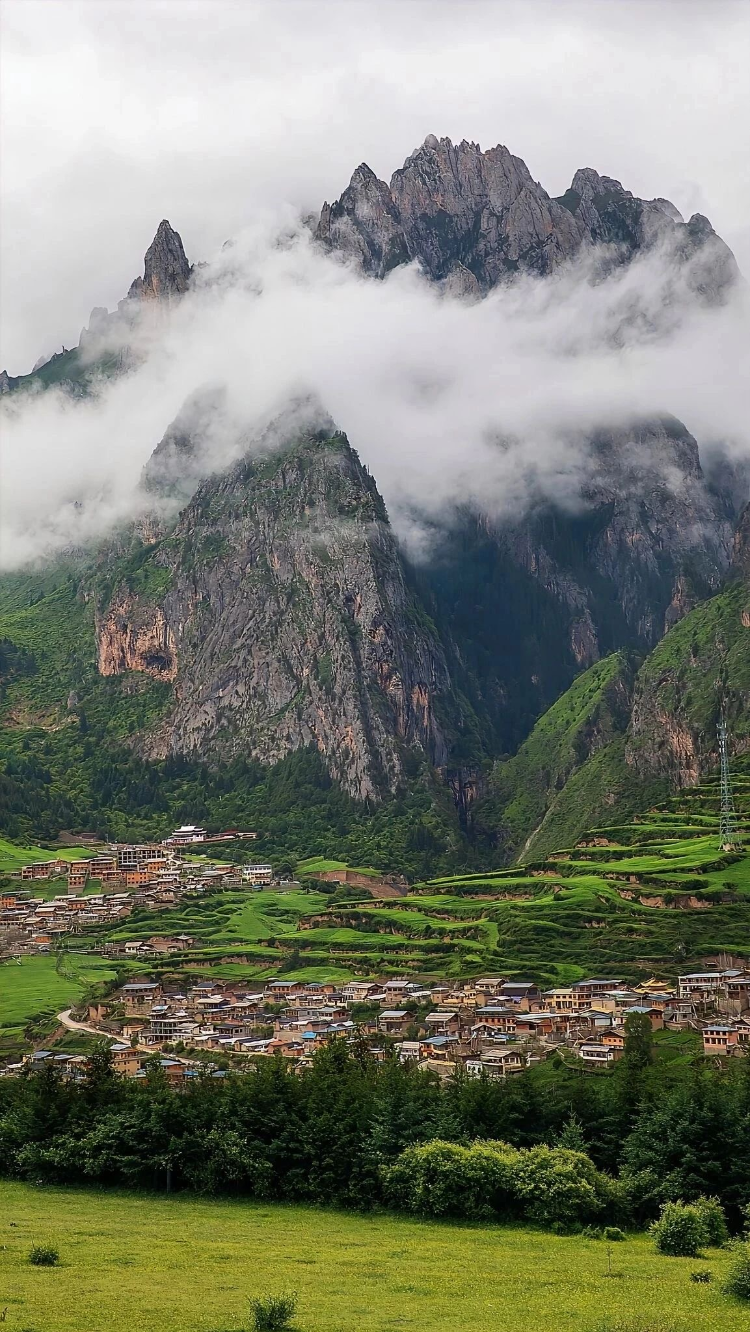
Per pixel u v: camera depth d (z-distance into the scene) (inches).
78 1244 5142.7
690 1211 5472.4
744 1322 4212.6
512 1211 5954.7
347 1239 5472.4
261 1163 6299.2
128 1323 3978.8
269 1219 5880.9
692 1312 4333.2
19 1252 4940.9
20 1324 3922.2
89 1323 3969.0
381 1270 4886.8
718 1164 6033.5
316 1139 6323.8
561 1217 5841.5
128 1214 5866.1
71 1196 6235.2
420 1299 4468.5
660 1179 6092.5
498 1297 4517.7
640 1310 4345.5
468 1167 5979.3
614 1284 4736.7
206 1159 6407.5
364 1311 4269.2
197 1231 5536.4
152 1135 6437.0
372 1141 6299.2
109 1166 6382.9
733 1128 6151.6
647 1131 6323.8
